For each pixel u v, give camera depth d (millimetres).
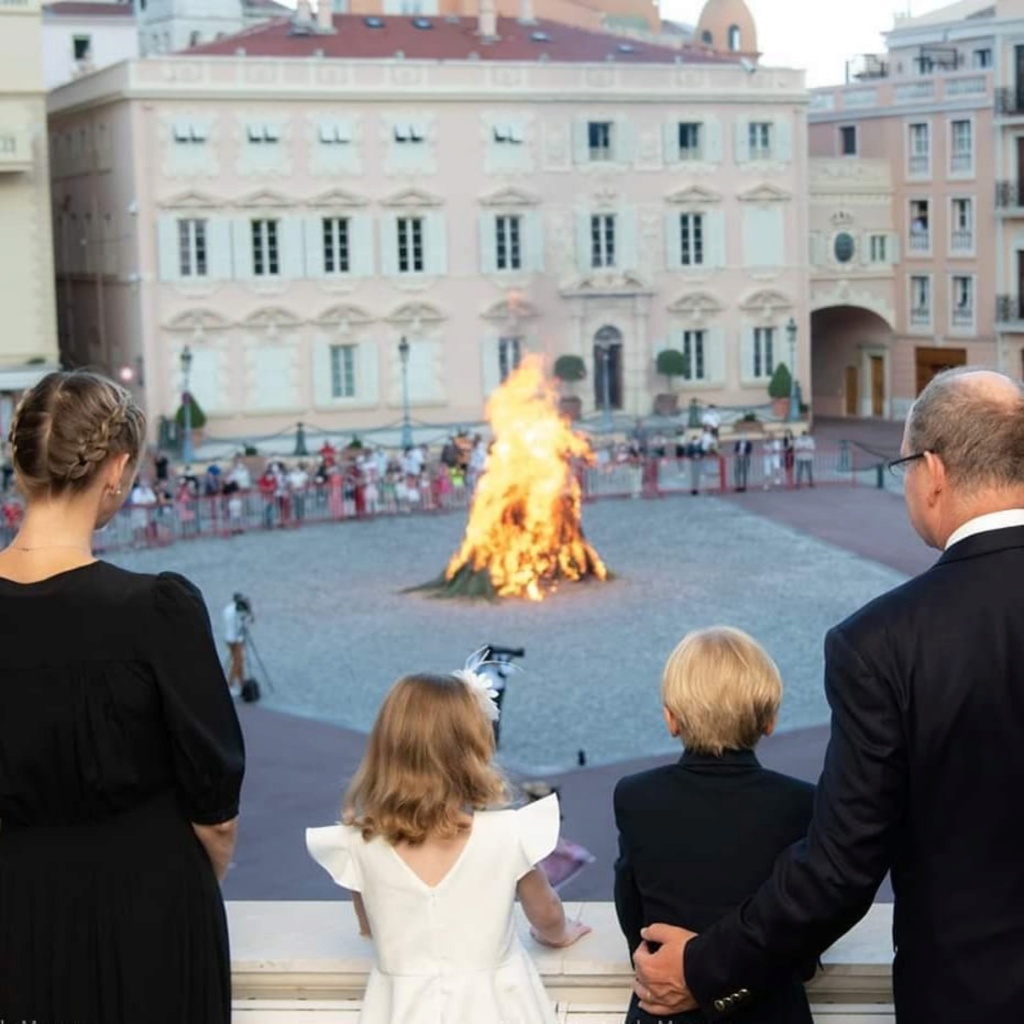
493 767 6734
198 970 6160
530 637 41969
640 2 117562
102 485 6223
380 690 37188
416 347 81688
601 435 81250
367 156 80188
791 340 87125
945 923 5719
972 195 88125
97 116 80812
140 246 77250
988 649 5711
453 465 68562
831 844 5723
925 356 91562
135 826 6125
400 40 84625
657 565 51250
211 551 56281
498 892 6629
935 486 6023
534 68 82438
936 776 5707
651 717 33906
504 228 82812
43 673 5949
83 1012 6082
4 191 74812
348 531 59875
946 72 90438
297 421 79938
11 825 6156
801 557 52375
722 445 82812
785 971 6055
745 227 86688
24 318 75438
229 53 81125
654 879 6727
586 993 7160
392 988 6684
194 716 5961
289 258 79250
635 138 84438
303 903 7785
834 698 5824
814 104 95688
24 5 74000
